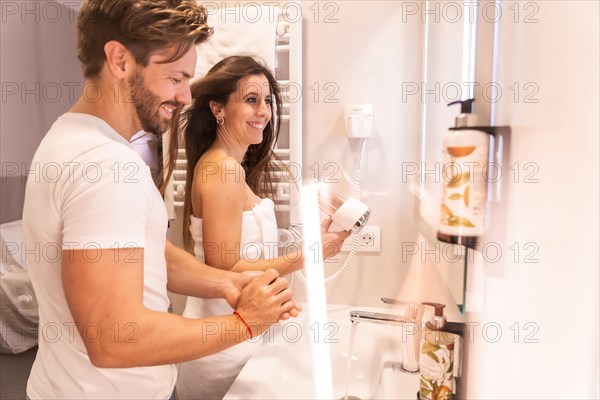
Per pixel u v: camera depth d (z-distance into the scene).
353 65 0.88
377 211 0.90
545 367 0.39
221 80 1.01
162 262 0.66
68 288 0.51
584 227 0.35
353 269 0.93
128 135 0.65
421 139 0.85
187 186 1.09
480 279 0.48
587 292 0.35
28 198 0.56
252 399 0.79
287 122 1.01
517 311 0.42
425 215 0.76
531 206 0.40
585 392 0.36
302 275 0.95
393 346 0.83
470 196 0.44
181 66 0.62
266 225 0.98
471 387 0.51
